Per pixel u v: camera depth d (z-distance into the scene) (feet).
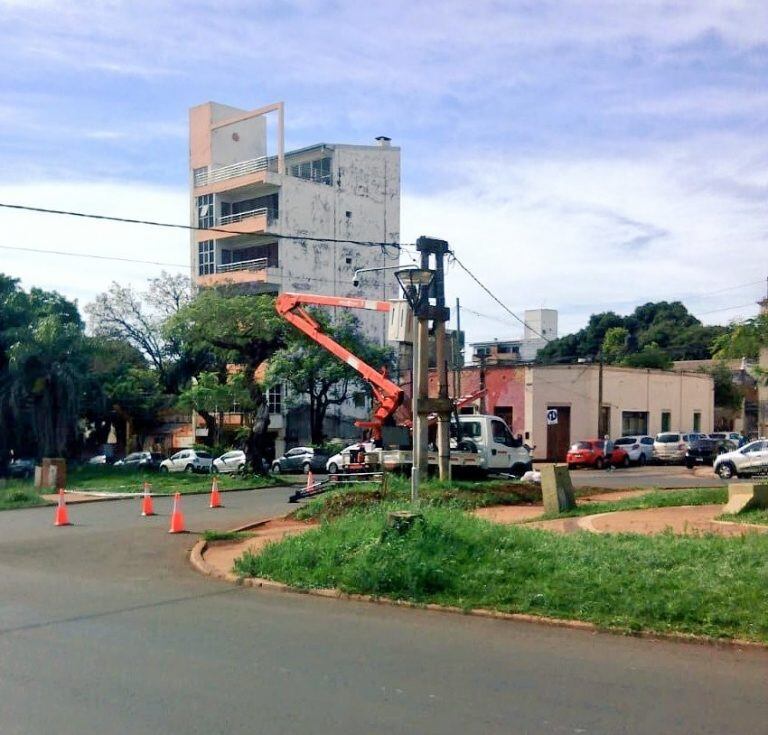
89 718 19.66
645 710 19.93
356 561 35.32
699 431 183.52
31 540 55.11
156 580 39.34
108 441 186.70
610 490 79.92
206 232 176.65
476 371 164.35
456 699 20.80
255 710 20.10
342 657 24.82
